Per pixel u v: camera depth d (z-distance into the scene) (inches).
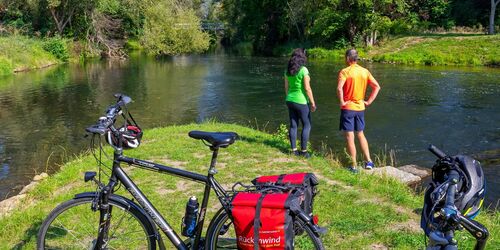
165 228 147.8
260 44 2089.1
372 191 245.1
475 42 1346.0
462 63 1230.3
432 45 1398.9
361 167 325.4
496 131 527.5
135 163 145.9
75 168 304.5
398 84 881.5
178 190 251.6
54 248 171.0
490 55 1230.3
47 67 1316.4
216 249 142.1
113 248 164.1
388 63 1300.4
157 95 832.3
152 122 633.0
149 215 148.3
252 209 126.1
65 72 1195.3
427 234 112.4
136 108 723.4
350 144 311.7
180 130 417.4
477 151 450.9
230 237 175.9
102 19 1665.8
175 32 1718.8
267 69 1195.9
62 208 150.4
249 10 2128.4
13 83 995.3
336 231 196.1
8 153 493.4
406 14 1737.2
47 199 253.8
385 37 1590.8
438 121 580.1
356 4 1592.0
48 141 541.0
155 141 374.9
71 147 512.7
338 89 305.6
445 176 119.5
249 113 665.6
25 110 717.3
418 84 876.0
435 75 1000.9
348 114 308.5
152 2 1743.4
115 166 146.6
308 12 1785.2
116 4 1673.2
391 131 536.7
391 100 719.7
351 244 183.9
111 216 149.4
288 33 1946.4
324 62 1368.1
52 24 1605.6
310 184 139.3
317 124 574.9
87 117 667.4
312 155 329.1
